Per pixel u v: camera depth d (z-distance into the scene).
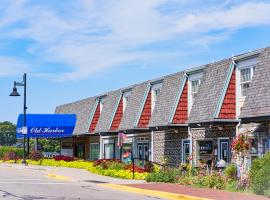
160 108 35.31
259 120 24.53
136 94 40.97
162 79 37.22
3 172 35.72
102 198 19.47
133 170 30.02
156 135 37.00
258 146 25.73
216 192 21.28
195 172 27.05
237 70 28.50
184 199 19.73
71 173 34.47
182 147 33.38
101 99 49.28
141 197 20.41
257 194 20.50
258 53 26.59
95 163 36.75
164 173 27.95
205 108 29.34
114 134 44.69
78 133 49.81
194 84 33.06
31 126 49.22
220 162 27.69
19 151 59.44
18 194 20.09
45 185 25.38
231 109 28.34
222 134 29.19
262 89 24.81
